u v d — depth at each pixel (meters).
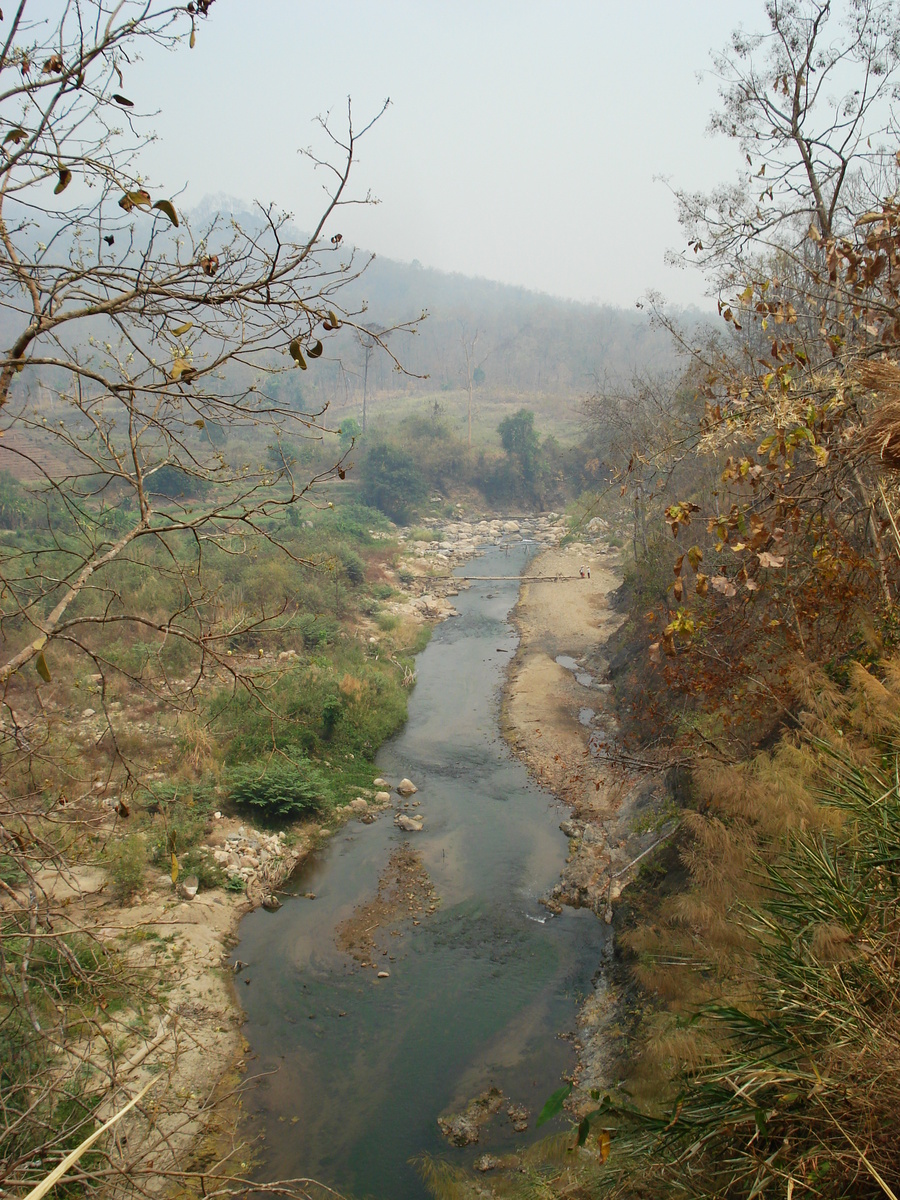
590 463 41.12
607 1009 9.67
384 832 14.17
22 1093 4.39
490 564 37.00
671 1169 3.49
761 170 9.05
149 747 14.45
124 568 20.44
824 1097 3.11
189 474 4.06
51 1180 2.22
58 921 7.20
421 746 17.92
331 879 12.72
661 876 11.20
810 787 6.24
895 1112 2.95
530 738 18.16
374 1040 9.47
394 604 28.77
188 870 11.79
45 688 15.81
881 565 7.30
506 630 27.00
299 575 25.58
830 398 6.03
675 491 18.77
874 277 6.32
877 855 3.87
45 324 3.06
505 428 52.16
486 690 21.47
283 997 10.09
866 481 7.72
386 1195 7.48
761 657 8.44
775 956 3.89
